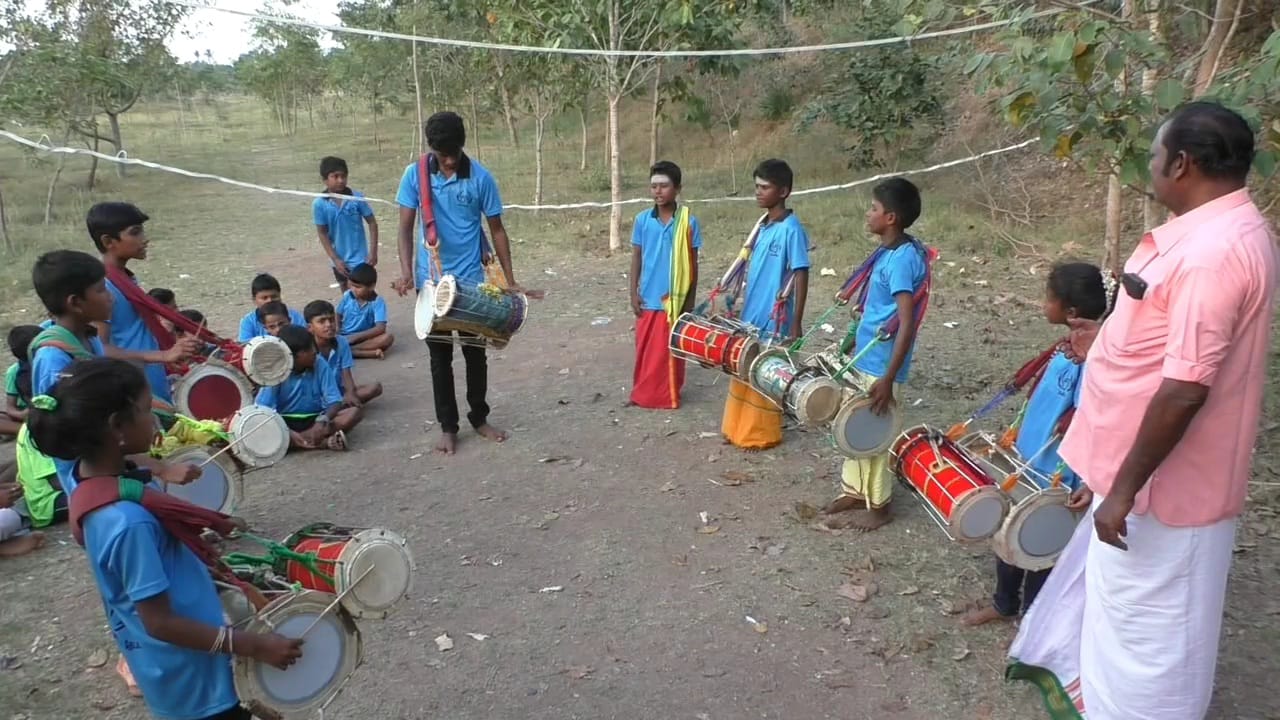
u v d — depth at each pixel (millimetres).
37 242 12828
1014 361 7277
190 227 14867
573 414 6461
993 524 3592
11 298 9875
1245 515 4664
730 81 19641
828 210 13055
